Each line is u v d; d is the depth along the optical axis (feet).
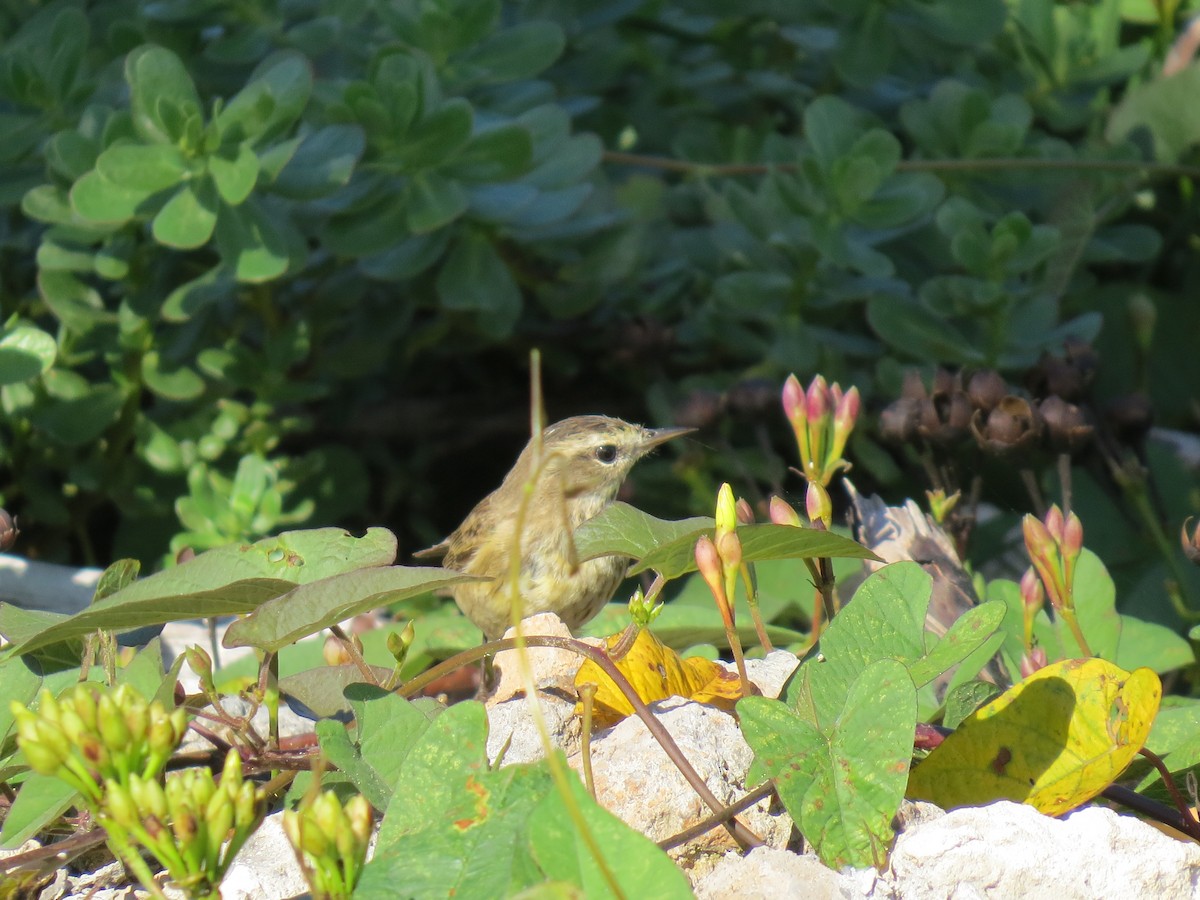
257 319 26.48
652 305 27.53
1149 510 20.15
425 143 21.50
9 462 23.79
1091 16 29.71
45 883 10.73
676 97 30.42
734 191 25.07
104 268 21.71
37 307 24.95
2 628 11.30
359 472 27.84
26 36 23.34
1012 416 17.66
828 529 12.99
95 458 24.12
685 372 28.99
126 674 11.19
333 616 10.25
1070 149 26.91
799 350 24.45
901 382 24.44
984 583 18.88
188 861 8.00
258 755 11.69
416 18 23.13
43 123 21.42
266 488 22.45
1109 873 9.76
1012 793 11.02
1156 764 11.35
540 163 23.75
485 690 13.73
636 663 12.14
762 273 24.82
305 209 22.15
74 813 11.87
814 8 27.27
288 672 17.16
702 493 24.57
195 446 24.18
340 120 21.31
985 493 24.93
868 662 11.19
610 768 10.35
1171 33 30.94
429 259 23.22
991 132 25.62
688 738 10.57
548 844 8.17
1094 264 30.71
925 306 23.50
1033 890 9.64
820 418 13.92
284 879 10.12
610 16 27.20
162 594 10.20
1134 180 26.78
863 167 22.81
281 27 23.35
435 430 29.66
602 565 22.38
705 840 10.18
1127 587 21.42
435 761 9.37
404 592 10.44
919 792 11.19
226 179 18.57
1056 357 20.48
